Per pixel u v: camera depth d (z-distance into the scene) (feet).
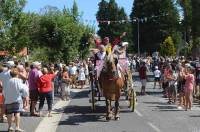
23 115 62.80
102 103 76.07
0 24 96.99
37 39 130.72
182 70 71.05
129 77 65.82
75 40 135.13
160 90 111.14
